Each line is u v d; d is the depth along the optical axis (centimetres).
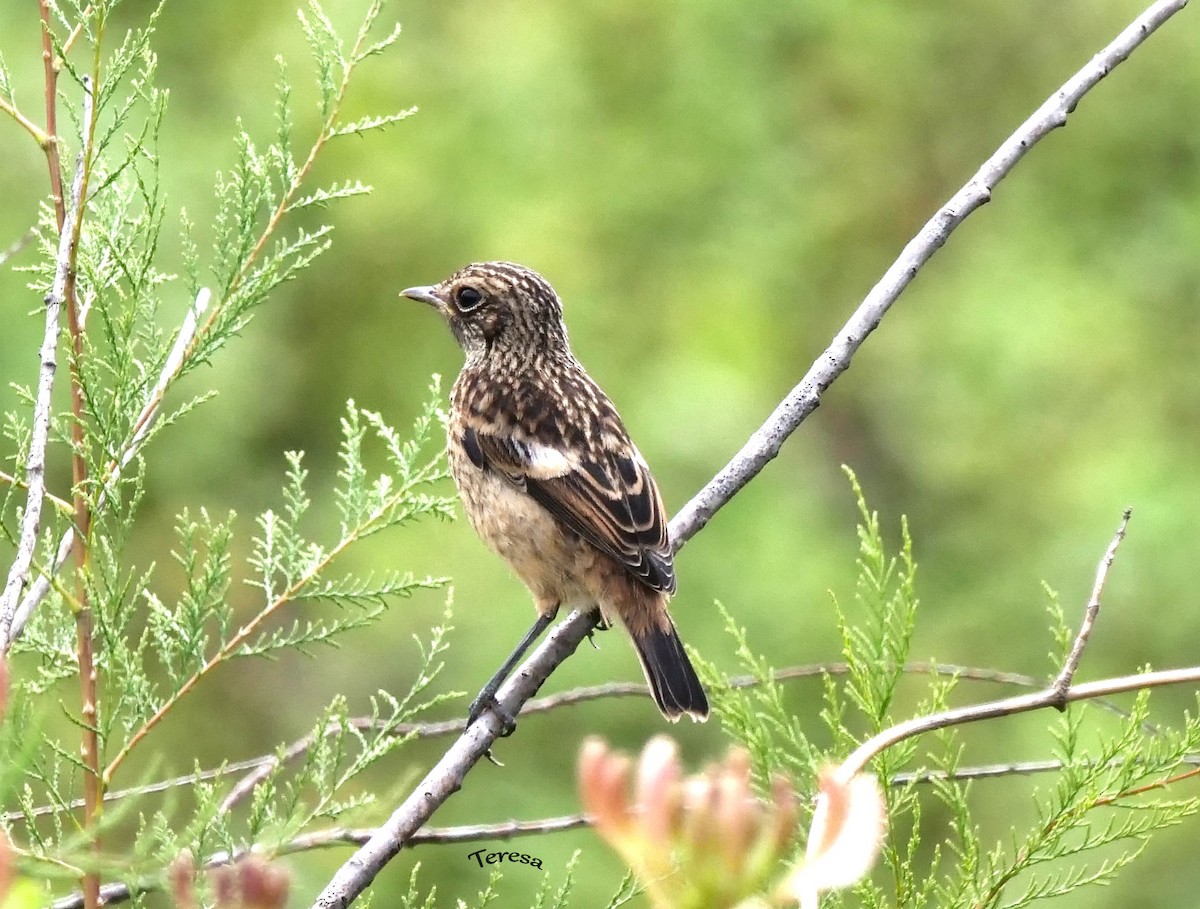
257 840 484
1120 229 1859
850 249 1850
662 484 1502
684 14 1759
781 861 454
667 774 255
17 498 1005
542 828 584
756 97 1772
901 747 545
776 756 553
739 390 1569
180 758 1358
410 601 1372
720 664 1364
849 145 1847
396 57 1633
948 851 1245
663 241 1720
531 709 702
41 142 530
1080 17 1895
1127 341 1733
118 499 522
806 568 1426
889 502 1750
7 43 1427
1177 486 1559
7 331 1264
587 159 1691
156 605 556
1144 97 1888
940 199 1864
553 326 841
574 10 1744
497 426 795
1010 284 1783
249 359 1459
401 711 555
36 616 568
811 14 1802
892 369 1783
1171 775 580
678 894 259
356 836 568
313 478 1502
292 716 1385
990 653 1529
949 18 1895
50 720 830
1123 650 1491
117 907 608
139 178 540
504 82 1658
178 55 1589
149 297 569
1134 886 1263
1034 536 1630
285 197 576
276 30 1597
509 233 1598
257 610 1392
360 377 1568
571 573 765
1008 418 1720
